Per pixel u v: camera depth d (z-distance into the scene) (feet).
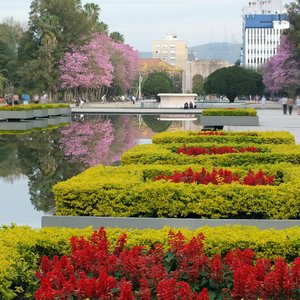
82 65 238.48
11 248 22.75
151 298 19.07
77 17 240.12
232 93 250.16
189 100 225.15
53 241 24.43
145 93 314.96
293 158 46.57
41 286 18.94
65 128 119.14
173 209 31.12
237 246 23.98
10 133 108.27
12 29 306.76
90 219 30.55
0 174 59.88
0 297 19.69
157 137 63.10
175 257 21.68
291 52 246.06
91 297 18.61
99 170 37.47
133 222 30.12
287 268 19.88
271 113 175.22
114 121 140.67
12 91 249.34
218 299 19.85
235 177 36.37
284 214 31.01
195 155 48.78
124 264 20.79
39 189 51.21
